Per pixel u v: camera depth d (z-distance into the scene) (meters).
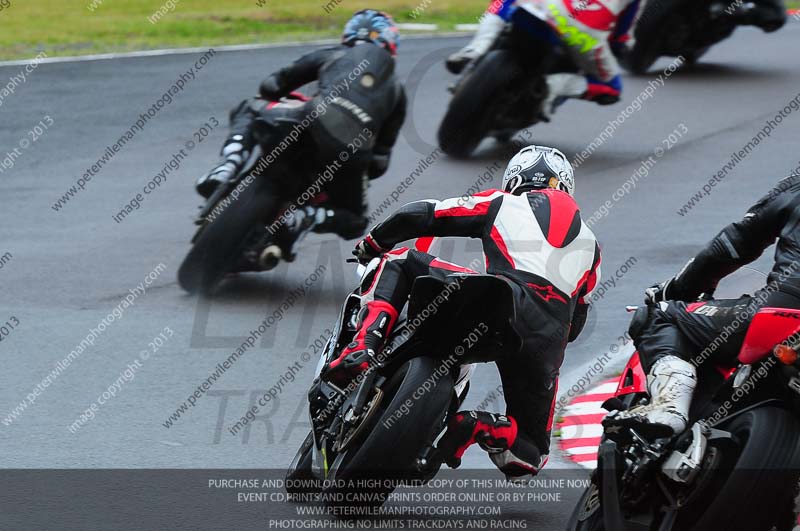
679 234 32.06
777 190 15.43
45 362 22.88
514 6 36.78
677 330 15.04
